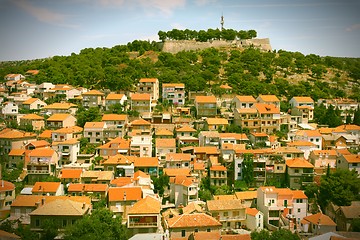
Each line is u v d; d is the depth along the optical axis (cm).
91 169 12838
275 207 10744
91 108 17388
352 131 16500
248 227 10512
